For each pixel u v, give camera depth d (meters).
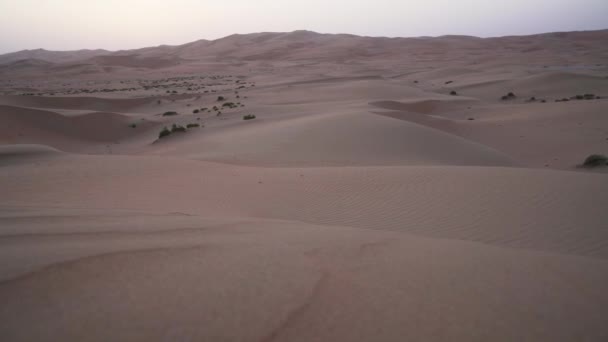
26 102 52.25
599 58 119.31
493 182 11.77
